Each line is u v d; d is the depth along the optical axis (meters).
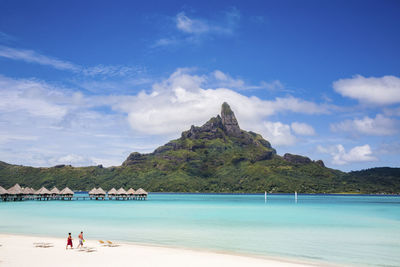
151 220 52.16
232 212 71.69
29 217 56.66
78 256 23.00
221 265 21.17
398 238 34.38
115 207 88.69
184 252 25.56
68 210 74.75
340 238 34.19
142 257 23.08
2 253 23.80
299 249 28.27
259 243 31.05
